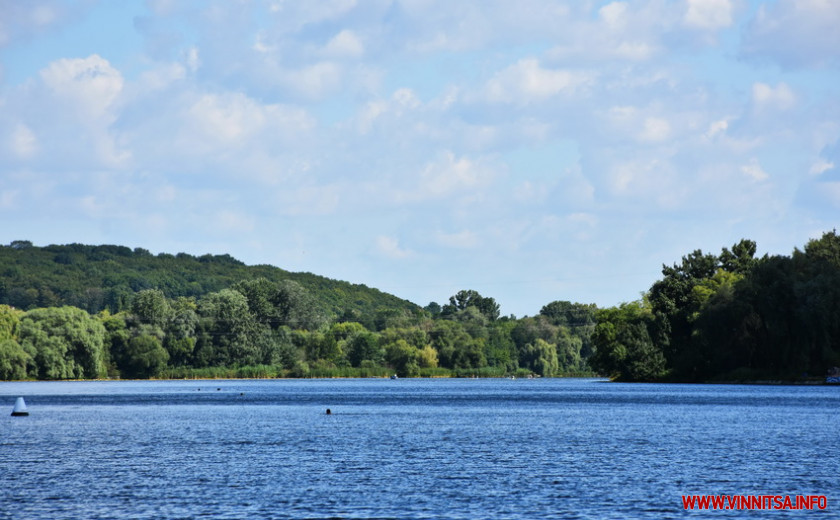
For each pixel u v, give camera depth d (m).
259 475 79.19
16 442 106.19
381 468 83.00
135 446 101.56
